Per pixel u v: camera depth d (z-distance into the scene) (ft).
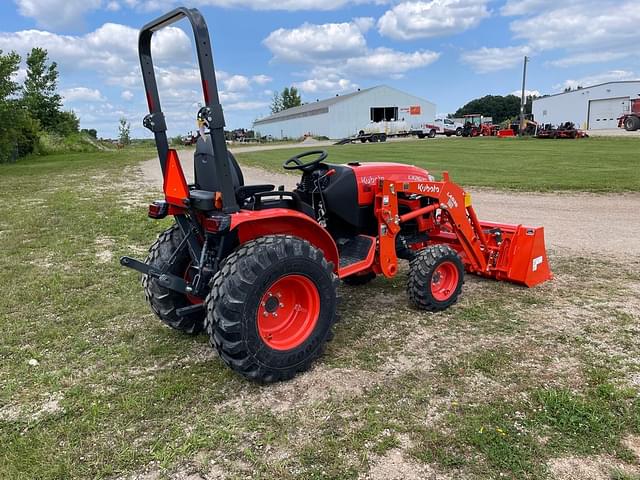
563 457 8.57
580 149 78.54
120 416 10.11
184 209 12.10
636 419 9.52
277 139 209.97
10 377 11.85
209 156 11.68
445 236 17.44
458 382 11.10
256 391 10.96
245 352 10.64
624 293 16.63
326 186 14.49
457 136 163.02
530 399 10.34
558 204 34.14
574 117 195.72
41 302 16.85
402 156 76.54
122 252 23.21
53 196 42.39
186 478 8.32
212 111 10.21
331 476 8.25
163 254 13.01
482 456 8.65
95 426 9.78
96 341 13.78
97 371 12.08
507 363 11.91
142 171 67.00
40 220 30.94
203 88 10.18
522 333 13.62
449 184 16.20
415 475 8.23
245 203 12.42
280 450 8.95
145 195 42.50
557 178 45.50
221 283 10.51
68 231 27.76
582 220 28.78
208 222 10.62
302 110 234.99
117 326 14.79
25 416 10.23
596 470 8.26
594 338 13.20
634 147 78.69
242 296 10.42
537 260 17.43
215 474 8.39
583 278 18.31
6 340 13.83
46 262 21.66
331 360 12.28
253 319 10.60
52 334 14.17
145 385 11.34
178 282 12.02
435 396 10.57
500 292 16.94
